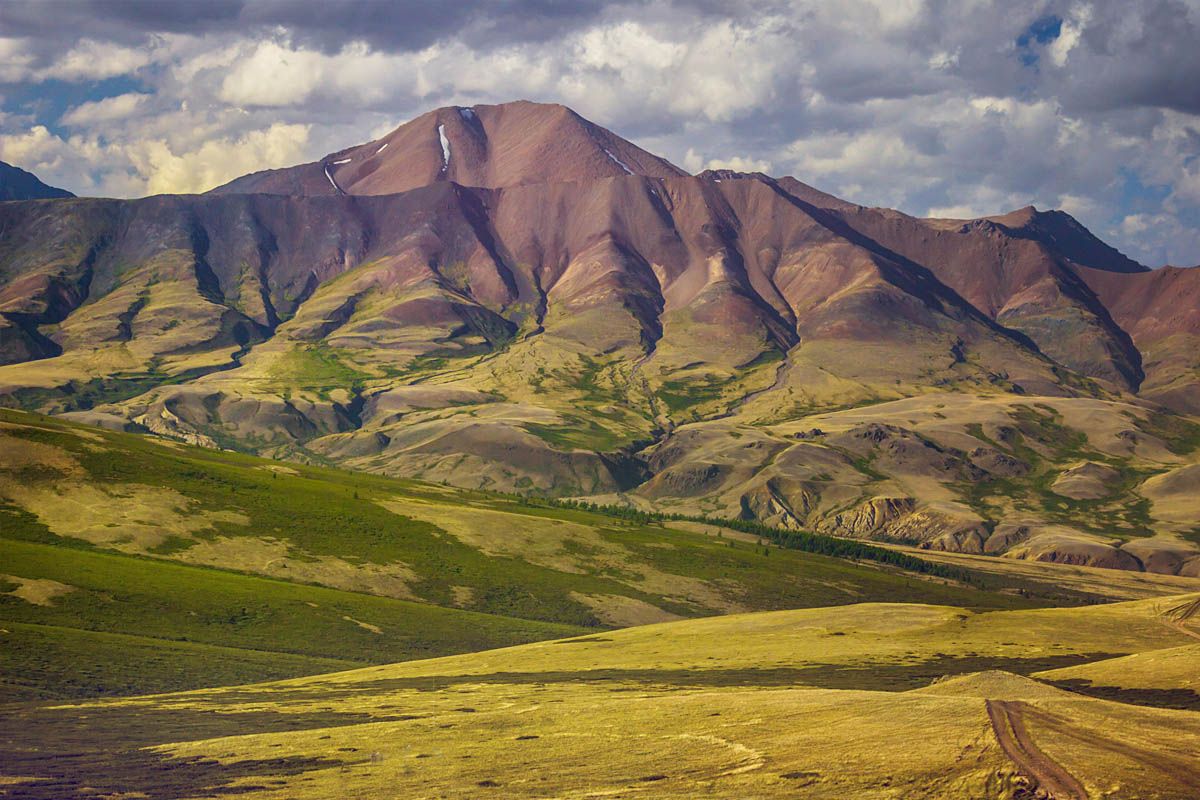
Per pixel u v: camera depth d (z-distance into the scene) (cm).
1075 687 11894
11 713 11319
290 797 7081
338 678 15262
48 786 7531
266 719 10769
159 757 8612
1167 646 16300
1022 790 6350
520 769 7588
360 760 8156
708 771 7206
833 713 8712
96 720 10781
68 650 15100
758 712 9088
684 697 10450
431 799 6869
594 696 11650
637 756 7762
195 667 15575
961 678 10688
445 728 9494
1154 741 7356
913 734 7631
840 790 6581
